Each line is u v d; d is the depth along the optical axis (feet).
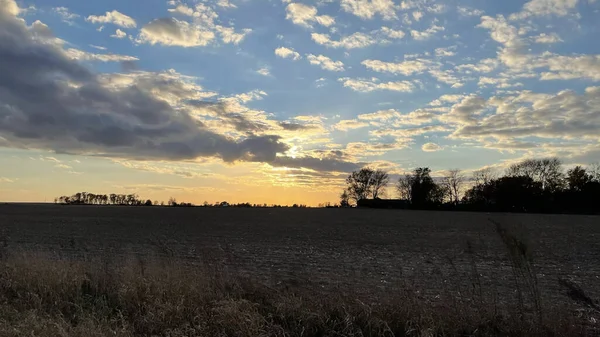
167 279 29.09
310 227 145.89
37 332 21.91
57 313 25.59
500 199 372.38
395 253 70.59
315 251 73.05
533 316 23.38
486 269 51.90
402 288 28.25
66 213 246.27
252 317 23.13
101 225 141.90
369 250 74.95
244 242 88.43
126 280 29.94
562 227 154.51
